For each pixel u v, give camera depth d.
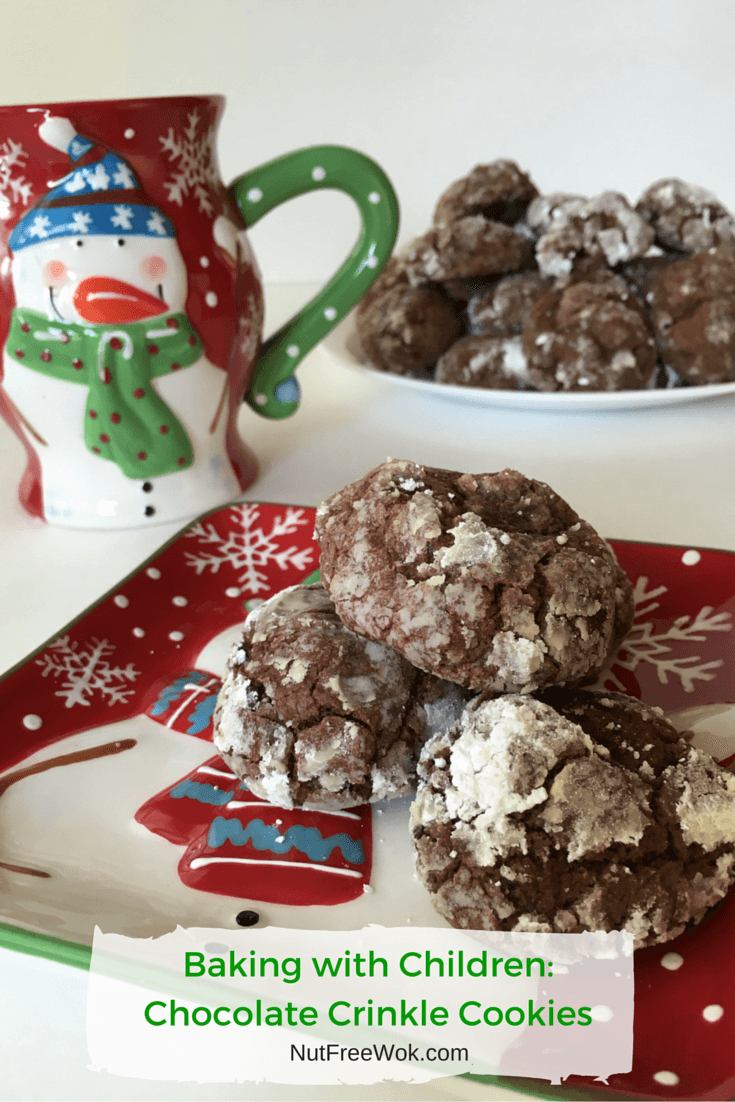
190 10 0.73
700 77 0.73
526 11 0.72
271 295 0.65
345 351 0.46
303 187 0.34
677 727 0.25
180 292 0.31
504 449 0.38
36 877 0.22
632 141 0.75
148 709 0.26
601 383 0.39
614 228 0.40
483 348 0.42
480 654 0.22
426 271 0.43
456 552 0.23
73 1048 0.20
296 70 0.75
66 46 0.75
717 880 0.21
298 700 0.23
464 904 0.21
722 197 0.75
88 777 0.25
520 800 0.21
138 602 0.29
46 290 0.30
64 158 0.30
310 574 0.30
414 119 0.76
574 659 0.22
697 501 0.34
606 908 0.20
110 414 0.32
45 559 0.33
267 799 0.24
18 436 0.34
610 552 0.25
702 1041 0.19
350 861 0.23
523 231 0.45
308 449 0.39
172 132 0.30
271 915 0.21
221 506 0.32
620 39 0.72
